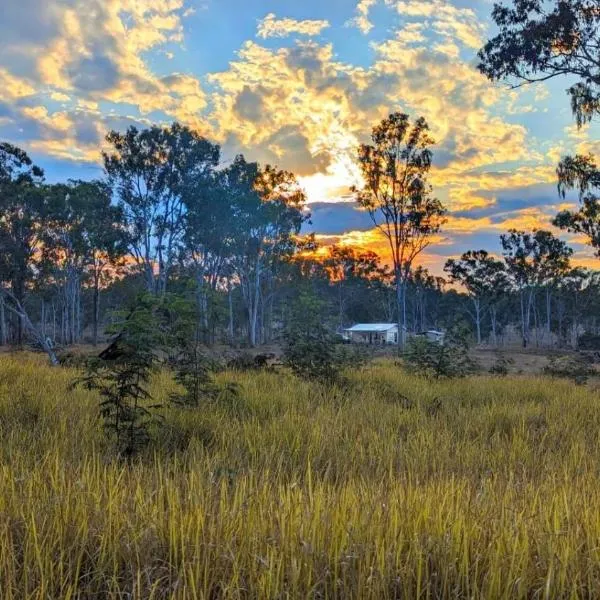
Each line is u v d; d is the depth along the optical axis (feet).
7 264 125.70
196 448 16.43
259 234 183.73
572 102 71.97
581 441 20.39
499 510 10.84
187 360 24.22
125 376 17.40
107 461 14.75
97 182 144.66
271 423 20.86
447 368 43.93
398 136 138.82
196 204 147.54
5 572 8.09
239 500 10.53
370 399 27.86
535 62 67.56
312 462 16.35
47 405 22.22
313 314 37.81
